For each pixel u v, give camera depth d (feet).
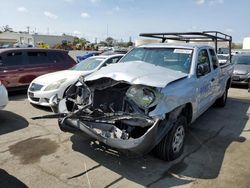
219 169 13.44
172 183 12.05
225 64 24.98
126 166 13.42
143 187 11.67
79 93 14.78
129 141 11.44
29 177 12.17
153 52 18.29
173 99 13.23
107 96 13.43
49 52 33.91
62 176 12.33
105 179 12.19
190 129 19.62
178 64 16.88
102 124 12.43
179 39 24.68
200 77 17.02
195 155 14.99
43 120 20.61
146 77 13.03
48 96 23.22
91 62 29.25
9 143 15.96
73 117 13.20
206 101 18.86
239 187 11.85
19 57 30.99
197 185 11.94
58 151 14.94
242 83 38.99
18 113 22.63
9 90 30.17
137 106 12.48
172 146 13.74
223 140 17.53
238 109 26.12
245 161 14.40
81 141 16.29
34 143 15.99
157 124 11.89
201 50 18.39
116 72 13.61
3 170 12.73
